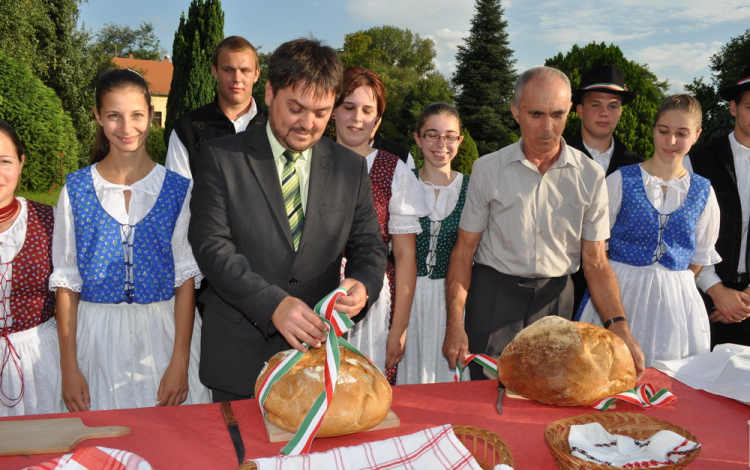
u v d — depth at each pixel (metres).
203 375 1.84
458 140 2.90
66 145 13.73
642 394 1.55
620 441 1.23
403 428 1.39
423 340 2.88
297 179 1.82
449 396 1.60
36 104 13.03
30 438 1.26
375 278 1.74
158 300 2.09
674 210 2.65
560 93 2.08
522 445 1.32
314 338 1.40
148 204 2.07
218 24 14.97
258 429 1.36
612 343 1.61
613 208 2.74
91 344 2.05
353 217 1.90
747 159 3.05
